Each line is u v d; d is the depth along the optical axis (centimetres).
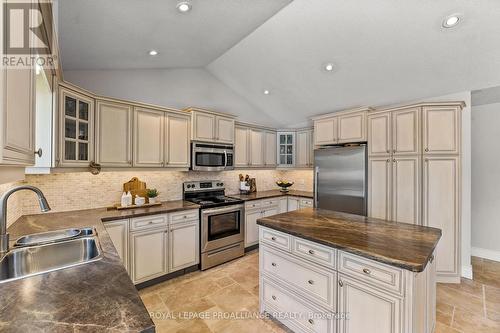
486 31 221
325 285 170
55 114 197
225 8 217
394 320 136
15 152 79
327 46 282
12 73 75
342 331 160
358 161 340
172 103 363
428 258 139
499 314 226
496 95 323
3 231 136
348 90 348
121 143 274
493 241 367
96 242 158
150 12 197
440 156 286
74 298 89
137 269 263
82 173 275
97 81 299
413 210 298
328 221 219
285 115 476
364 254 145
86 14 184
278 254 205
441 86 297
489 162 371
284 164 481
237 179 448
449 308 236
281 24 265
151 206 303
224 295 258
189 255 308
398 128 308
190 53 312
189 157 341
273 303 211
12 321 75
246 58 346
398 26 237
